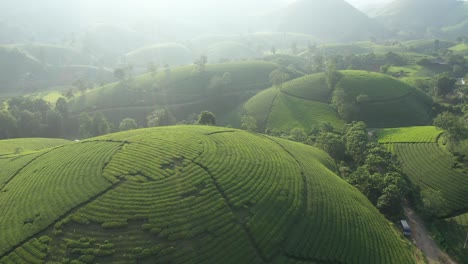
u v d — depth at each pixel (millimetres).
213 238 48844
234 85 169625
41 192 58312
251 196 58188
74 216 50875
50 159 71062
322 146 99438
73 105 160875
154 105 156250
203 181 59312
